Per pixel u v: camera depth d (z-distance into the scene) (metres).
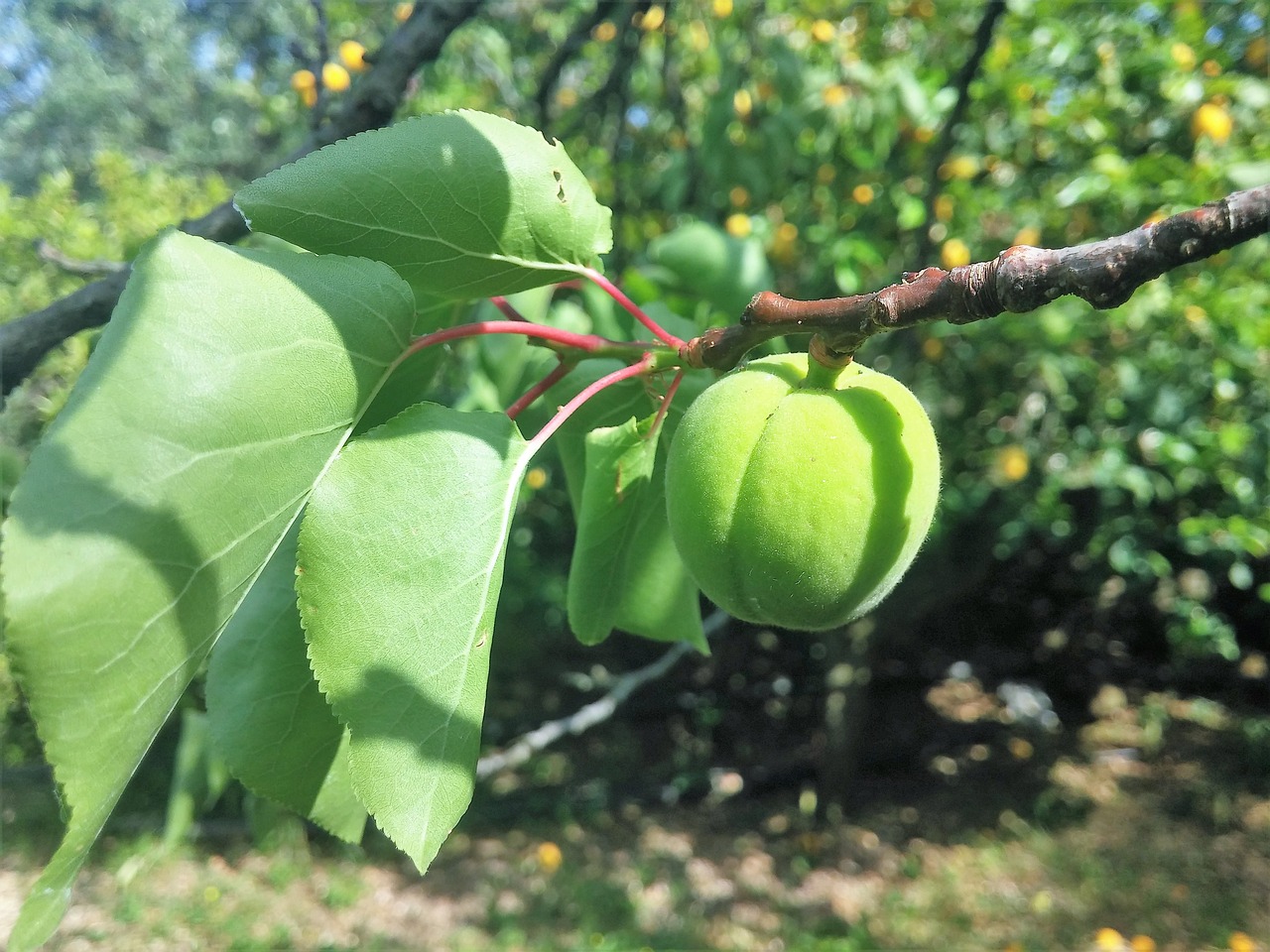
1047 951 5.93
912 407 1.22
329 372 1.01
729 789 8.20
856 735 7.83
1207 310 4.58
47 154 12.31
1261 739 8.27
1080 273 0.83
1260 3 4.80
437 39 1.99
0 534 0.77
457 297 1.28
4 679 3.46
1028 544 8.71
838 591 1.18
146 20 13.80
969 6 5.15
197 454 0.88
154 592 0.84
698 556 1.23
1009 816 7.72
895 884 6.93
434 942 6.10
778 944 6.15
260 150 8.52
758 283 2.13
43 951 5.70
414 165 1.15
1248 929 6.05
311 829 7.34
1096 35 4.97
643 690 8.86
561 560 7.96
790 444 1.15
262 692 1.29
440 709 1.00
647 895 6.74
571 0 5.86
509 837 7.50
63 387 3.05
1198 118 4.52
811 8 5.59
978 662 9.78
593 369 1.53
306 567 0.98
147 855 6.65
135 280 0.90
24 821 6.78
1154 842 7.12
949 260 4.79
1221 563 7.37
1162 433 5.50
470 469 1.08
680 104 5.38
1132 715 9.17
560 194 1.25
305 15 11.45
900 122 5.04
